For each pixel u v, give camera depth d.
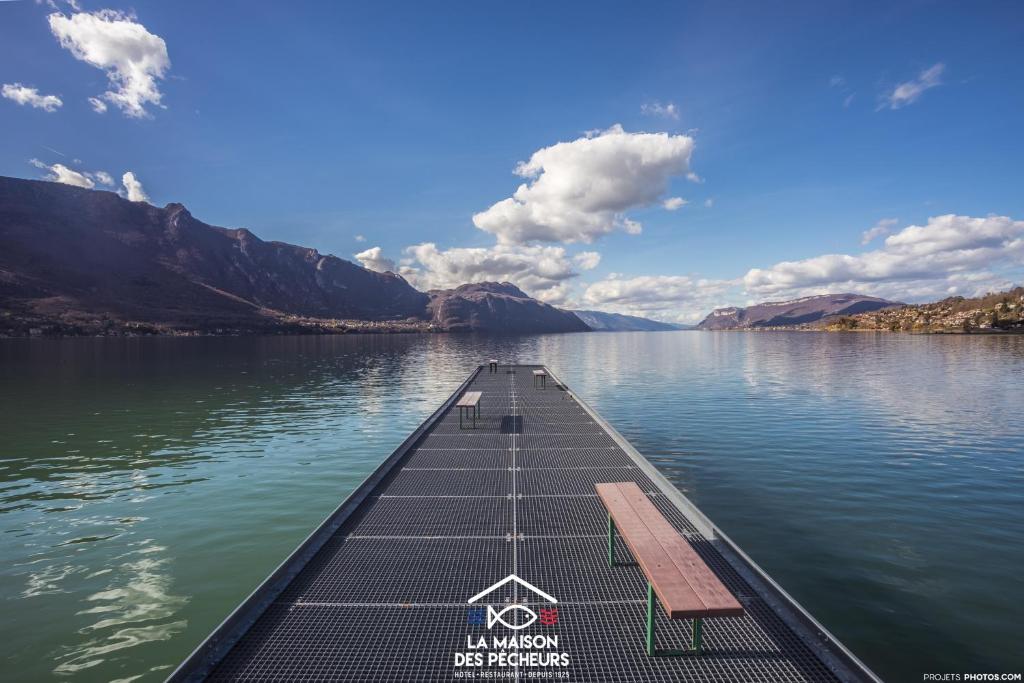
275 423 21.44
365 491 9.36
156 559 8.62
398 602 5.70
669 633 5.09
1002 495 11.87
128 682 5.48
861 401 27.05
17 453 16.20
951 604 7.14
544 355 78.88
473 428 15.56
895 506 11.18
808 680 4.44
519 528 7.81
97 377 39.81
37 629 6.49
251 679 4.46
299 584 6.10
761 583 6.02
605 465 11.41
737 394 30.41
